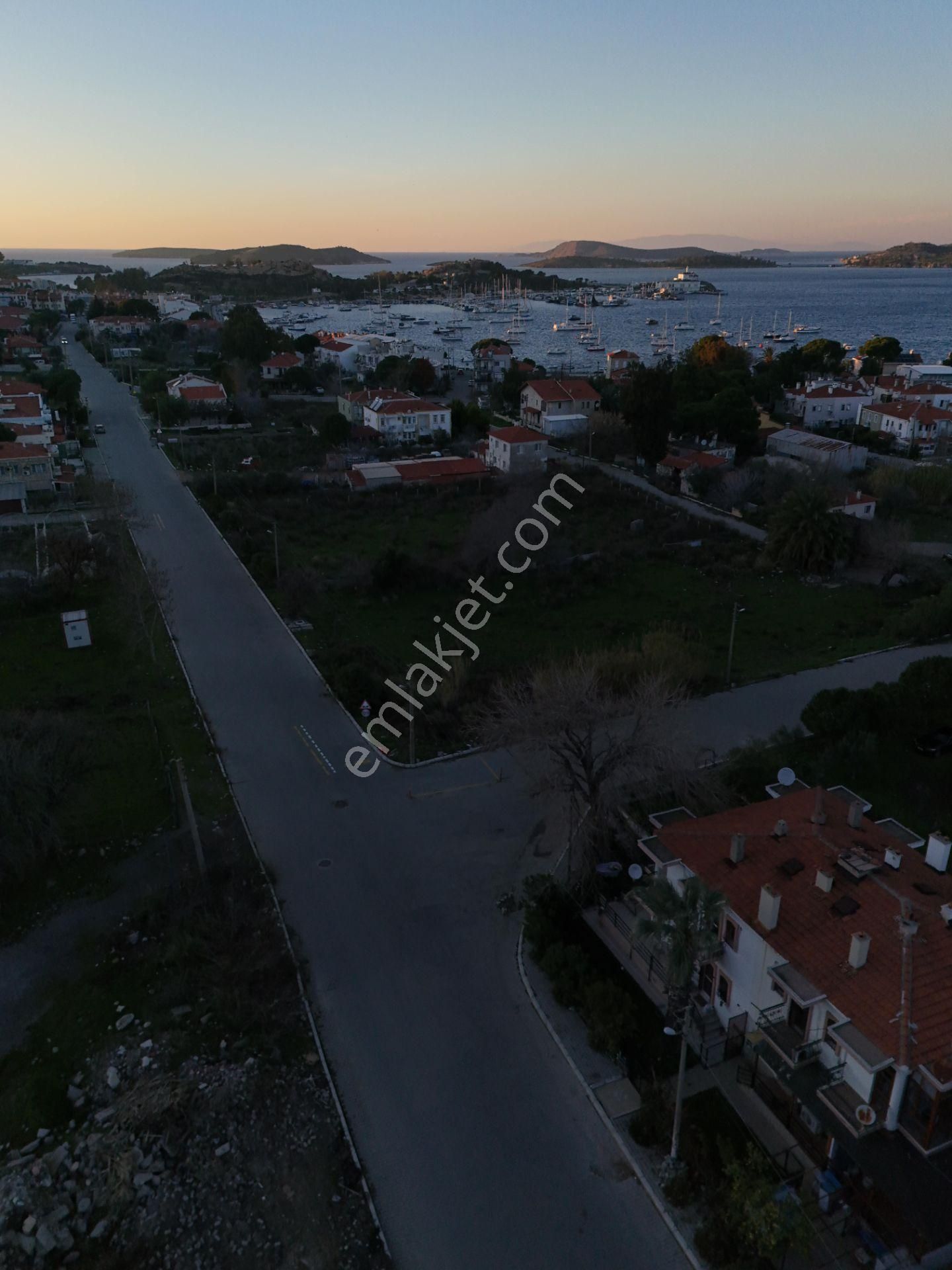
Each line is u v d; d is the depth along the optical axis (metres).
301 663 55.19
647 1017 28.61
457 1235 22.03
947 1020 21.44
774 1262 20.83
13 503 86.88
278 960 30.62
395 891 34.72
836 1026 21.77
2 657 55.72
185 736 46.09
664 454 102.19
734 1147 23.84
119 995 29.66
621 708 36.31
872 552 74.19
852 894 25.59
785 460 102.56
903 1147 20.72
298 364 162.12
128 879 35.28
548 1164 23.84
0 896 34.16
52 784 37.56
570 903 32.91
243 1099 25.53
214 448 110.31
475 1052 27.47
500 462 102.00
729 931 26.61
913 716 45.53
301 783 42.09
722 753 44.25
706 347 148.88
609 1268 21.23
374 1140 24.55
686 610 64.75
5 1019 28.84
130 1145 24.11
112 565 70.38
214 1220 22.36
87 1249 21.89
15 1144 24.53
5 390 119.62
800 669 54.25
